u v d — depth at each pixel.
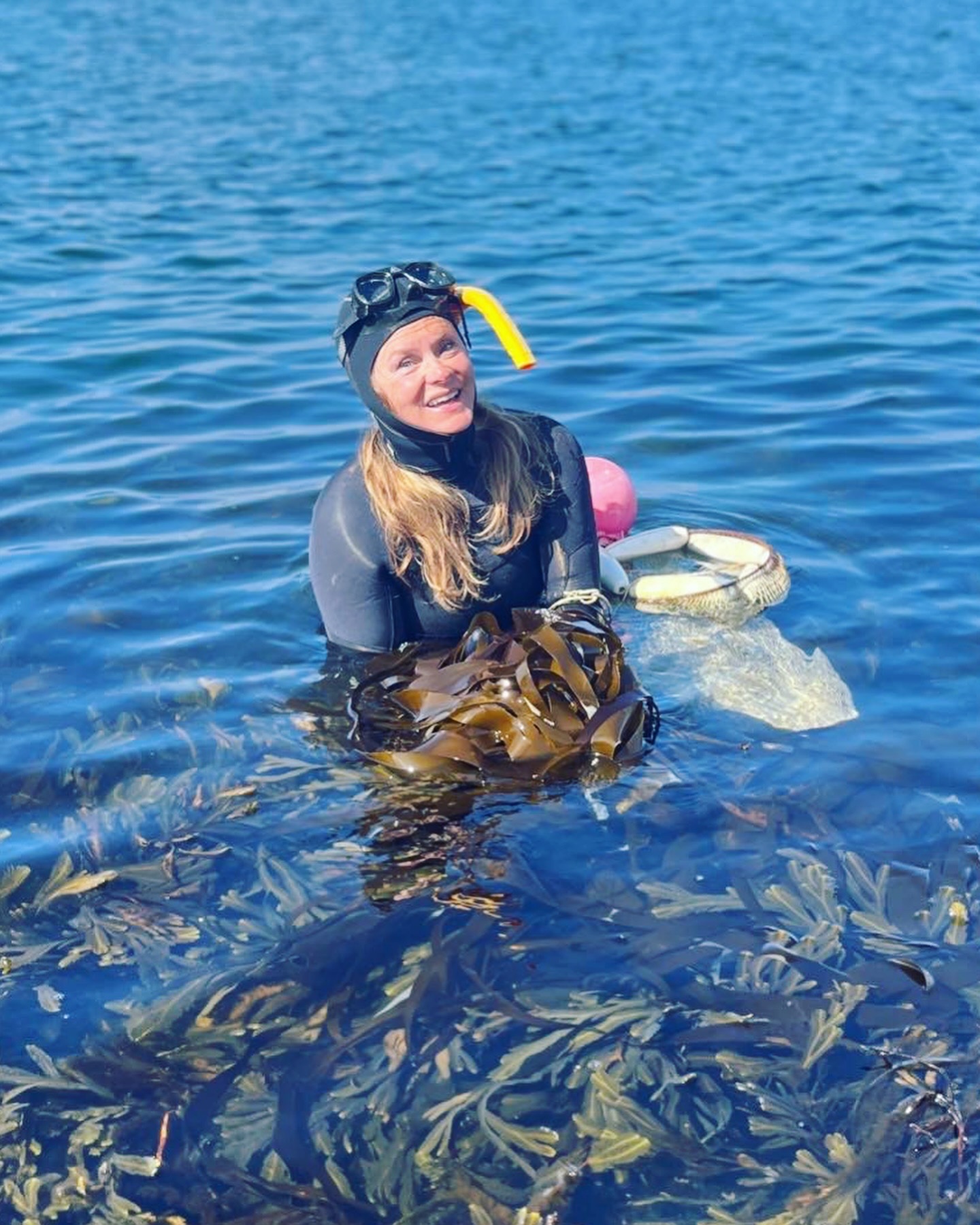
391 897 2.95
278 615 4.46
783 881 2.98
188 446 6.15
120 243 10.53
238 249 10.36
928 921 2.85
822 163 13.88
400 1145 2.34
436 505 4.13
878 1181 2.25
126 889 3.02
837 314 8.36
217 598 4.58
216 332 8.09
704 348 7.68
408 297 3.99
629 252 10.24
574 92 19.95
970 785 3.36
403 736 3.66
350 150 15.09
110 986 2.71
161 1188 2.27
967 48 24.61
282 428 6.40
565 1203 2.23
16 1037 2.58
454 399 4.05
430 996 2.65
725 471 5.80
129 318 8.43
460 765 3.46
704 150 14.87
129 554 4.93
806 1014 2.59
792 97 19.00
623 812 3.27
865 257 9.97
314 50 25.91
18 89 19.78
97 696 3.91
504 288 9.25
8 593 4.60
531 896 2.94
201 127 16.66
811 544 5.01
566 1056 2.51
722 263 9.84
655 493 5.55
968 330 7.95
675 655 4.11
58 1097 2.45
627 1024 2.57
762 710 3.74
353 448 6.11
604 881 2.99
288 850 3.14
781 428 6.30
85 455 6.05
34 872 3.09
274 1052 2.54
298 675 4.05
